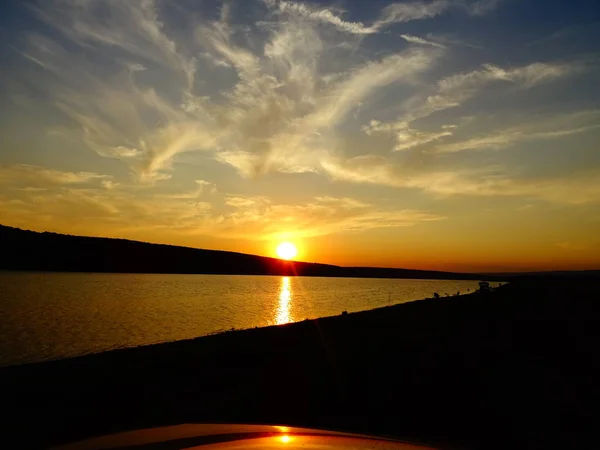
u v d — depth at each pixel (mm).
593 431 6688
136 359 14234
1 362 17938
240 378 10945
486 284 64062
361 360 12477
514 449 5914
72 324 29047
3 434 6953
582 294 43219
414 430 6676
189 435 2998
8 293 45281
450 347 14547
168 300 49531
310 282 120688
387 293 78625
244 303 51031
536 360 12180
